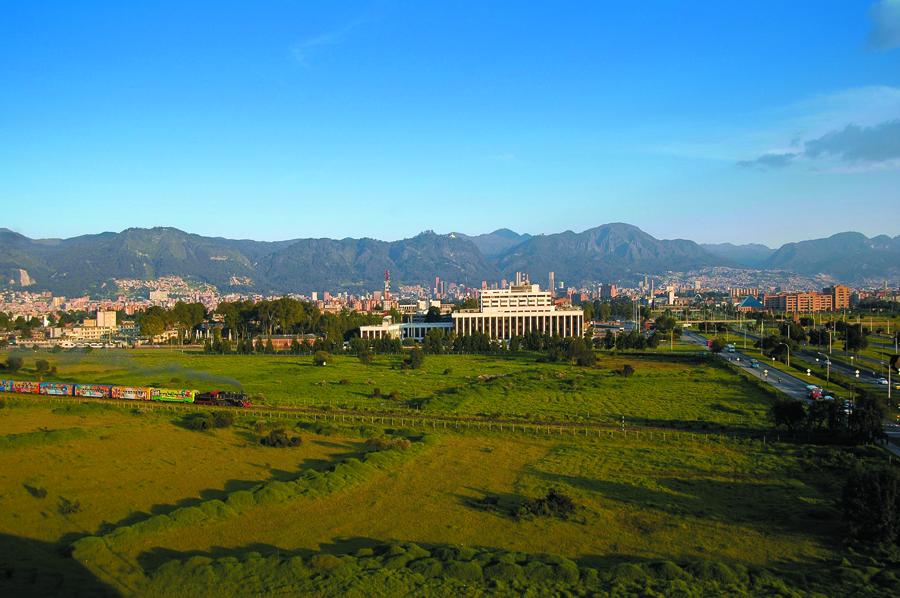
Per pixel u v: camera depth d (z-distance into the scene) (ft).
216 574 230.07
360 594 217.77
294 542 266.98
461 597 217.97
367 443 431.84
